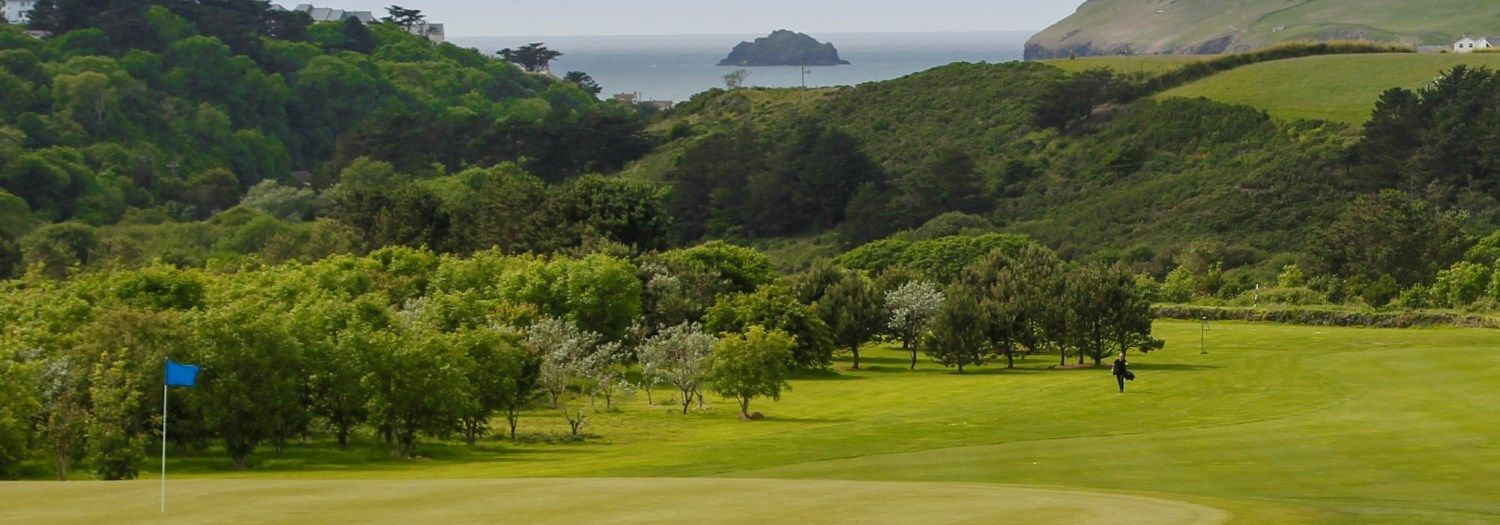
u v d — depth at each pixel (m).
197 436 48.44
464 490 29.14
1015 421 53.19
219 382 47.06
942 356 79.75
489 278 88.06
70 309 61.16
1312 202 142.38
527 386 58.22
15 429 41.91
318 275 85.38
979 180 162.50
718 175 174.88
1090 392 62.66
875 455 42.84
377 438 53.41
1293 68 178.25
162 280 72.38
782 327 78.69
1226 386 61.75
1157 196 152.25
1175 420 51.06
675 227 170.25
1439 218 118.75
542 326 64.06
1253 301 105.44
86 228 153.88
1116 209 152.38
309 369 51.03
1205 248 130.12
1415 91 159.50
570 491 29.06
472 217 129.75
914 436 48.72
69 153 189.62
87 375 45.75
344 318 61.25
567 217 122.81
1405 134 146.38
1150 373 69.94
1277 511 27.75
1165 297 109.50
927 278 103.06
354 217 130.88
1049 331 79.19
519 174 177.12
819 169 167.38
